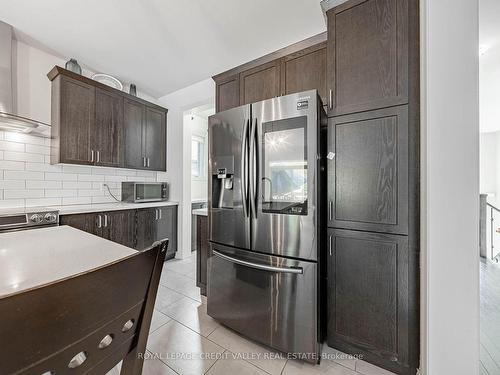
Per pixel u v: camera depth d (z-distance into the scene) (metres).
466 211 1.05
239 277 1.66
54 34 2.14
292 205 1.48
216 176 1.84
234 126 1.71
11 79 2.06
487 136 5.14
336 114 1.51
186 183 3.57
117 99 2.86
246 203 1.62
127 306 0.51
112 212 2.63
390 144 1.33
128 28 2.05
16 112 2.25
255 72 2.27
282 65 2.11
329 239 1.53
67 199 2.67
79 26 2.03
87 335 0.42
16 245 0.97
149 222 3.08
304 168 1.43
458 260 1.06
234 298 1.68
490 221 3.89
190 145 3.65
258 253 1.58
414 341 1.26
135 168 3.09
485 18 1.69
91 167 2.89
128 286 0.50
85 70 2.78
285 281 1.46
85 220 2.38
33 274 0.65
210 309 1.84
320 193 1.48
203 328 1.77
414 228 1.27
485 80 2.72
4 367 0.32
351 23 1.46
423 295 1.19
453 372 1.06
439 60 1.09
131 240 2.83
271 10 1.83
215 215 1.84
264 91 2.21
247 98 2.31
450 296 1.07
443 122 1.08
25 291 0.32
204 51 2.41
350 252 1.45
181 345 1.58
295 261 1.44
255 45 2.30
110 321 0.47
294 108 1.46
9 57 2.03
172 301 2.20
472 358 1.04
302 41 2.00
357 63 1.44
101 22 1.97
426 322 1.12
